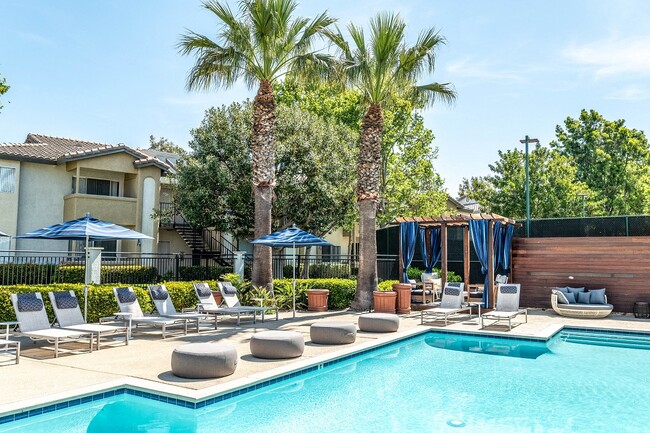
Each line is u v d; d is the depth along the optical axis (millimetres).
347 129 27641
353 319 15992
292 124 24406
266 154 17766
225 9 16922
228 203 22422
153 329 13758
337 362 10422
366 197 18438
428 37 17672
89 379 8047
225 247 29625
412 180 30266
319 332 11625
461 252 26969
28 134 29047
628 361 11125
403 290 18328
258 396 8094
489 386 8930
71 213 24625
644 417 7230
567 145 52594
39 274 17641
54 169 25109
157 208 26781
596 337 14406
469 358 11383
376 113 18406
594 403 7910
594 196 41844
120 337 12445
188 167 22594
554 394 8430
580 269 19109
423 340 13672
